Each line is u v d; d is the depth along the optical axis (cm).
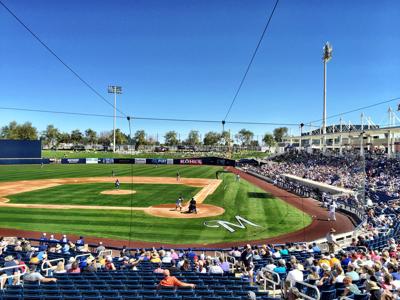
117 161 11225
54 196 4281
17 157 10000
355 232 2580
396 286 1050
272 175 6644
